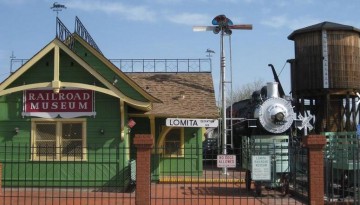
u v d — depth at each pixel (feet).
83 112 65.72
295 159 62.80
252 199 58.70
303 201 56.95
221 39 89.15
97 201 55.52
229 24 89.56
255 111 68.59
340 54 104.63
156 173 77.87
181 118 76.02
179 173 81.30
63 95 65.92
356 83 105.19
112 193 62.44
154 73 95.40
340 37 105.09
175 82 91.30
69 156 65.62
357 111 107.04
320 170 50.24
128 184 67.05
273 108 66.08
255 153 61.26
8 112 65.72
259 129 67.31
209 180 76.59
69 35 69.46
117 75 70.59
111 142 65.51
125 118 67.15
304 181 64.03
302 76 107.14
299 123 79.46
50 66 65.26
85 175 64.95
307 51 106.63
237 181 76.13
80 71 65.31
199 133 81.56
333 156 59.67
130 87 70.18
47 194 60.08
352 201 55.57
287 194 61.36
